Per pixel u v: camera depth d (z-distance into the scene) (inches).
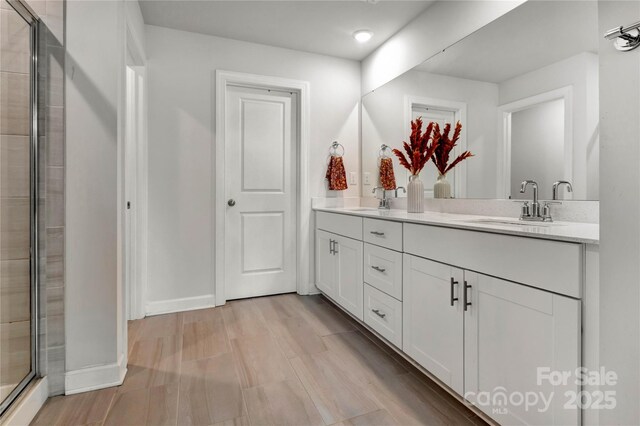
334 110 124.9
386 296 76.8
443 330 59.4
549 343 41.6
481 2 78.1
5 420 48.9
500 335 48.5
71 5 61.7
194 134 105.5
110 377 63.9
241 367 70.9
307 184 120.9
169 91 102.4
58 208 61.2
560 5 63.1
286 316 100.7
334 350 78.7
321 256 115.4
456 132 85.7
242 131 115.4
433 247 61.9
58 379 61.4
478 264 52.2
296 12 94.7
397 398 60.0
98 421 54.2
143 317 98.9
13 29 56.3
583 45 59.6
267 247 119.8
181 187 104.3
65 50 61.5
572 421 39.0
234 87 114.0
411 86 100.4
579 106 60.2
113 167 64.1
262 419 54.5
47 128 60.5
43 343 60.3
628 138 34.0
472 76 80.7
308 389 62.9
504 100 73.6
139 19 90.5
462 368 55.2
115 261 64.2
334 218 104.5
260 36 108.5
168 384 64.6
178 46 103.5
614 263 35.0
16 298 56.7
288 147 121.7
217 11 93.7
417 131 90.4
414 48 99.2
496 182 76.0
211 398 60.1
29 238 58.6
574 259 38.8
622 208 34.5
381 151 116.0
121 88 67.4
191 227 105.8
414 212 90.6
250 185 116.7
